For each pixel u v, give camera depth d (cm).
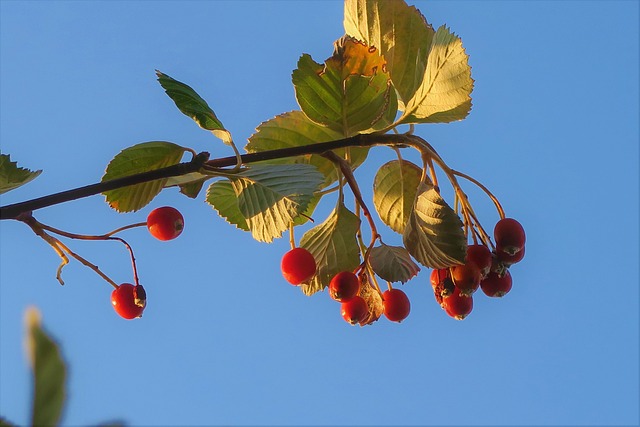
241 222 400
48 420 75
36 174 329
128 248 345
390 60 388
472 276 330
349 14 396
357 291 342
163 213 342
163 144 346
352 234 358
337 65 350
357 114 359
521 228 340
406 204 385
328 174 381
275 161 374
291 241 362
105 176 343
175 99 330
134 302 346
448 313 348
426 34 389
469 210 348
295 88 354
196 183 358
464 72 339
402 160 382
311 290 361
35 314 76
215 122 333
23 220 309
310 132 382
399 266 350
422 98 348
